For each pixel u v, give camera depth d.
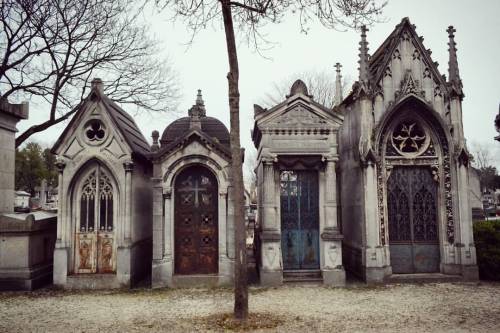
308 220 14.59
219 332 8.34
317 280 13.65
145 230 15.74
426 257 14.55
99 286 13.31
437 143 14.67
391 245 14.52
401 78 14.68
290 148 14.01
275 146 14.02
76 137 13.84
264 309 10.24
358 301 11.13
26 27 17.55
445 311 9.98
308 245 14.52
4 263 13.14
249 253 23.14
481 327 8.64
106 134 13.88
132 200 13.93
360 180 14.55
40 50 18.02
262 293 12.26
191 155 13.91
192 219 14.16
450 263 14.23
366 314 9.74
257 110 14.38
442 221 14.45
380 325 8.82
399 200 14.70
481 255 14.16
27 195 47.97
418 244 14.58
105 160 13.77
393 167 14.62
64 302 11.41
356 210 15.21
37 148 62.31
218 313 9.87
